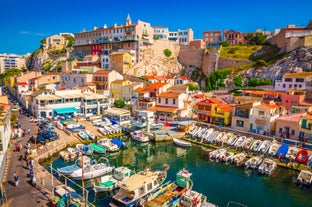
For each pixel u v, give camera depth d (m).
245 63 118.88
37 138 50.38
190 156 49.97
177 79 110.75
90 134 56.50
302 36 103.56
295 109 64.81
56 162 43.88
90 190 34.56
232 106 67.56
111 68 119.62
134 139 59.16
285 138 52.81
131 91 86.25
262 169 41.19
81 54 151.00
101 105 77.50
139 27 130.12
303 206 32.00
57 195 29.42
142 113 63.66
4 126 35.50
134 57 123.00
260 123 57.38
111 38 137.12
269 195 34.66
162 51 138.25
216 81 114.94
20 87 104.38
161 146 56.09
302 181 37.25
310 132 50.62
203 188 36.50
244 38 153.50
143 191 31.14
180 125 63.53
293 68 96.00
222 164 45.59
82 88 84.19
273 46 125.88
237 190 36.00
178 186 34.28
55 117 68.88
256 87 96.75
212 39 166.88
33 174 32.25
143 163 45.88
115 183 33.97
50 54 168.75
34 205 27.00
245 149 50.88
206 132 59.69
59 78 111.94
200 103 69.25
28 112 78.56
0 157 32.88
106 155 49.28
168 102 75.19
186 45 139.88
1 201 27.45
